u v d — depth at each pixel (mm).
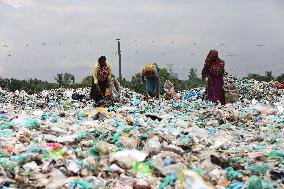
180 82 35406
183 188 6117
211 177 6797
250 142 10203
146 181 6527
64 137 9336
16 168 6883
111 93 17156
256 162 7867
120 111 14531
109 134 9516
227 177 6914
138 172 7008
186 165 7188
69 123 11758
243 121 13531
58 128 10445
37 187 6277
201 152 8219
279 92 23438
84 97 22297
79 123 11664
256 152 8578
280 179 6973
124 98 20953
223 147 9266
